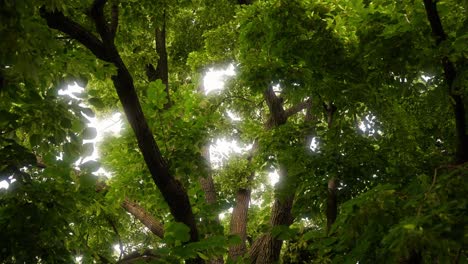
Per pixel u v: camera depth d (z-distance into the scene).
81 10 4.28
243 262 3.26
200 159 5.15
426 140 5.90
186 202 5.08
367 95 4.71
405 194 2.86
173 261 2.60
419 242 2.21
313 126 6.06
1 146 3.52
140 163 5.38
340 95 5.00
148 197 5.70
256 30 5.37
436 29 3.63
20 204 3.27
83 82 3.68
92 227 6.28
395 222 2.66
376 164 4.91
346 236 2.79
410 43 3.70
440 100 4.14
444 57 3.57
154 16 7.82
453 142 5.53
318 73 4.97
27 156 3.40
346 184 5.02
